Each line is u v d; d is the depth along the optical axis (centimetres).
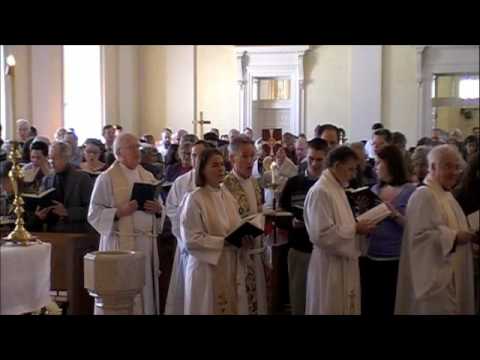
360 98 1673
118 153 580
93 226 565
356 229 481
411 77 1647
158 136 1689
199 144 592
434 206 477
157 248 602
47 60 1241
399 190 530
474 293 506
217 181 490
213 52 1734
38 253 351
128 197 570
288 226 565
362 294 535
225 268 489
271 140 787
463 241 471
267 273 531
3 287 336
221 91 1741
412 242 482
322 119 1706
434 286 475
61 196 613
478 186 515
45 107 1238
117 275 357
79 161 880
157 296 579
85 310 577
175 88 1678
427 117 1648
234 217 502
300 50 1684
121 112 1598
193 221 480
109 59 1538
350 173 493
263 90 1741
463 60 1619
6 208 582
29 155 763
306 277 552
